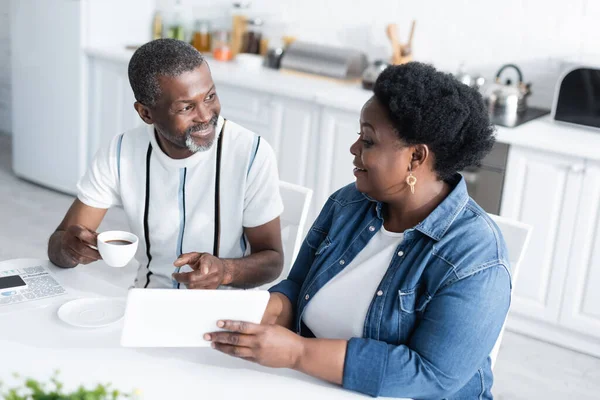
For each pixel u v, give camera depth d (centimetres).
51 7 401
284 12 404
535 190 296
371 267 149
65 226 185
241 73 373
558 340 306
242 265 175
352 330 149
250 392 134
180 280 158
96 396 93
